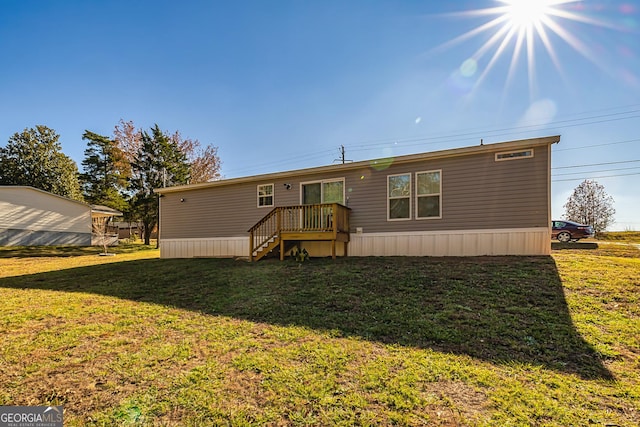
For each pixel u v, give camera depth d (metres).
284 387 2.69
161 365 3.17
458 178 8.77
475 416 2.25
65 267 11.02
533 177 8.01
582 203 27.80
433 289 5.52
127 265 10.73
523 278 5.84
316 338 3.75
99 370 3.09
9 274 9.84
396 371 2.90
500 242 8.23
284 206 10.84
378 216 9.75
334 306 4.97
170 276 8.16
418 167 9.28
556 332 3.70
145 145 25.44
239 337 3.86
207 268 9.06
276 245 10.06
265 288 6.31
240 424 2.24
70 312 5.12
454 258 8.20
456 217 8.75
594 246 12.75
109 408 2.47
